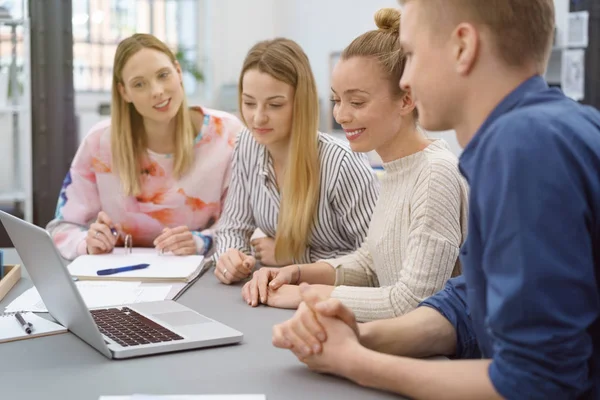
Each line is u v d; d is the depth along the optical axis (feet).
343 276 5.25
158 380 3.33
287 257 5.99
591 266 2.52
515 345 2.57
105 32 18.89
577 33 12.32
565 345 2.50
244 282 5.58
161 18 19.61
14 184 13.23
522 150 2.53
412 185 4.56
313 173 5.74
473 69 2.84
